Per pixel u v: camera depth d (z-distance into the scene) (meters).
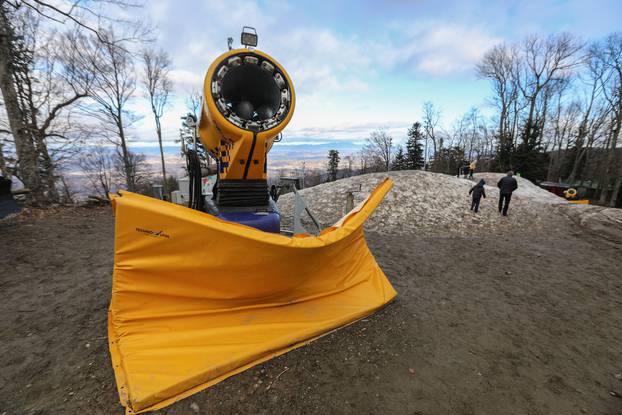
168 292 2.36
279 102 2.81
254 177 2.97
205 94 2.54
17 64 10.70
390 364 2.58
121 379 2.13
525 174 27.66
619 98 27.27
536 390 2.34
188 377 2.12
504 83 33.03
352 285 3.49
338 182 13.90
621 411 2.15
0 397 2.07
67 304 3.51
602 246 7.07
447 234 8.17
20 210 7.18
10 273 4.36
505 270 5.37
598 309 3.88
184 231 2.21
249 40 2.76
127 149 22.17
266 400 2.12
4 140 8.78
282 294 2.94
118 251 2.15
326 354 2.65
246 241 2.36
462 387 2.34
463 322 3.42
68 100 12.45
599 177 34.44
